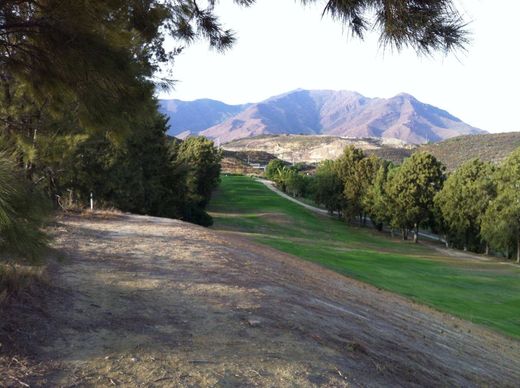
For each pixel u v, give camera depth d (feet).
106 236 39.55
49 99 13.93
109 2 11.65
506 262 136.36
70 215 55.31
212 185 189.26
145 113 13.69
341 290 38.81
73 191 64.75
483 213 152.97
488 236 146.30
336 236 163.53
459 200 156.56
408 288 62.54
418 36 9.28
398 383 15.94
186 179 120.16
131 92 12.50
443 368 22.17
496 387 22.54
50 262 23.45
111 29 11.72
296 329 18.62
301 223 183.93
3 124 18.89
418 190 166.71
